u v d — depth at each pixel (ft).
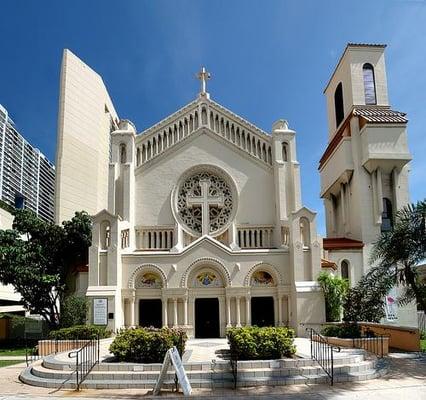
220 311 108.17
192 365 59.00
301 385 55.52
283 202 118.83
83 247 126.52
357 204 128.67
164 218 121.19
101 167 192.65
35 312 121.19
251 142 126.11
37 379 59.62
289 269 109.81
